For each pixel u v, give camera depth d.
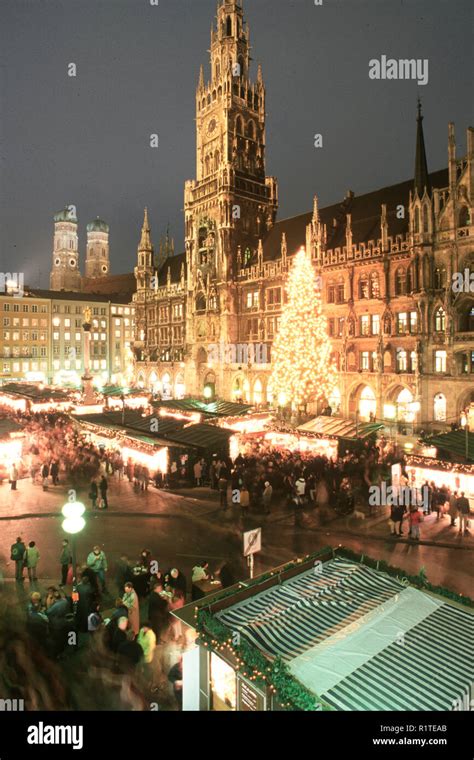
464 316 48.66
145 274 105.94
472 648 10.23
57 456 39.09
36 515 28.58
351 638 10.52
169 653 14.85
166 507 29.72
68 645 15.02
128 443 36.69
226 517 27.80
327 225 68.56
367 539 24.56
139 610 17.86
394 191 62.88
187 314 86.75
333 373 60.59
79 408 56.84
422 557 22.44
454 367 48.31
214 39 81.31
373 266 57.06
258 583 12.75
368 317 58.28
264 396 71.06
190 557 22.70
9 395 68.94
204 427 39.53
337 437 36.78
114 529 26.44
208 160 82.50
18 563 19.94
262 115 82.19
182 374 93.00
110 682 13.42
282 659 9.84
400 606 11.71
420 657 9.95
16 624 16.38
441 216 49.72
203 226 81.44
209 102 81.56
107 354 134.38
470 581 20.06
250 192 79.69
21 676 13.47
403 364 54.03
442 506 27.61
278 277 69.62
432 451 40.66
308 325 60.19
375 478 32.50
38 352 124.19
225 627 10.72
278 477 31.41
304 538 24.73
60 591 16.17
